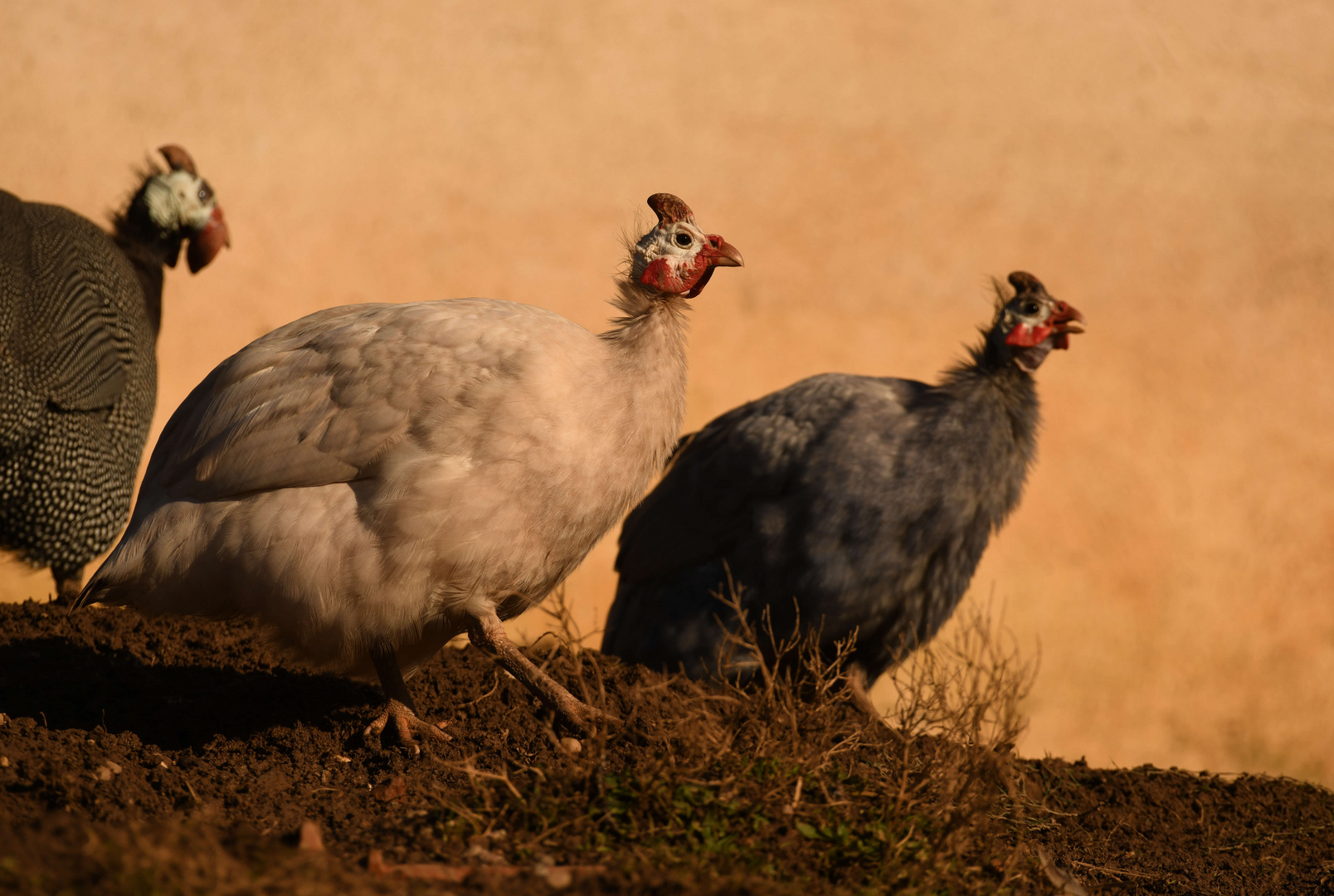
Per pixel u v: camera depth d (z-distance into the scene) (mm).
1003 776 7023
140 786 6766
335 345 7645
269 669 9359
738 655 10688
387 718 7676
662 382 7977
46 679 8570
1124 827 8680
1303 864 8422
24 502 10406
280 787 6961
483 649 7641
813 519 10492
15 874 4879
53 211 11297
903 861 6242
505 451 7383
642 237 8312
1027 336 10633
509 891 5410
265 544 7379
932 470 10352
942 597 10586
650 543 11367
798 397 11078
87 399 10711
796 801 6527
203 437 7676
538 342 7648
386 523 7332
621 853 5906
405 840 6129
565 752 6922
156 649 9570
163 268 13469
